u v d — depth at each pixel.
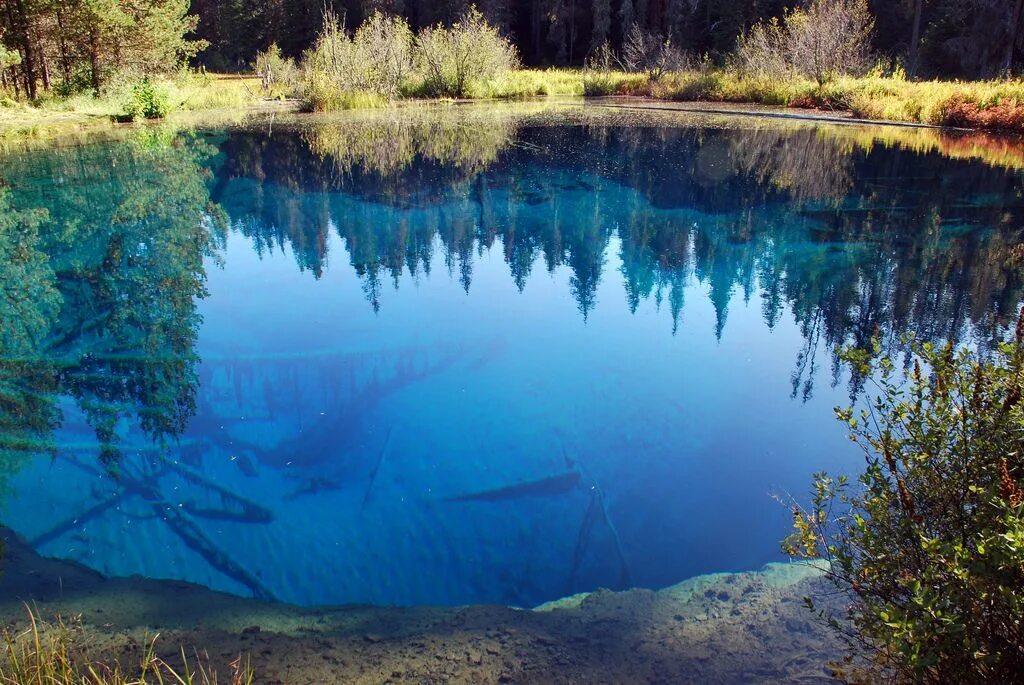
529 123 15.45
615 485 3.18
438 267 6.60
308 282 6.16
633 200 8.86
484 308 5.45
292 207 8.94
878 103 15.02
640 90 22.95
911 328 4.73
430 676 2.02
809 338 4.68
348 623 2.33
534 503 3.08
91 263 6.63
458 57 22.14
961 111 13.46
